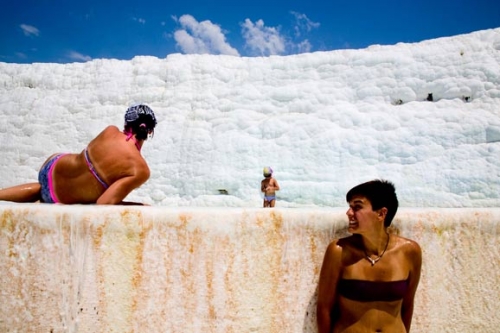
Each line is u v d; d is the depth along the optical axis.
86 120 10.45
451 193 7.71
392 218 1.42
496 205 7.36
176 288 1.50
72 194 2.05
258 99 9.89
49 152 10.30
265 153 8.98
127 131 2.10
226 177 8.86
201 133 9.52
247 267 1.51
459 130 8.30
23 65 11.43
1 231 1.50
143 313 1.49
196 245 1.50
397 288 1.38
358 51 9.95
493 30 9.32
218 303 1.50
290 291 1.52
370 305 1.38
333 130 8.89
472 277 1.59
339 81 9.77
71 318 1.48
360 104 9.39
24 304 1.49
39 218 1.49
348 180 8.32
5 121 10.75
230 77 10.27
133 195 9.29
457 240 1.58
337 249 1.42
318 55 10.08
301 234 1.53
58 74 11.18
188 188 9.04
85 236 1.49
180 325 1.49
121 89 10.60
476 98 8.79
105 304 1.48
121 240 1.49
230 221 1.50
